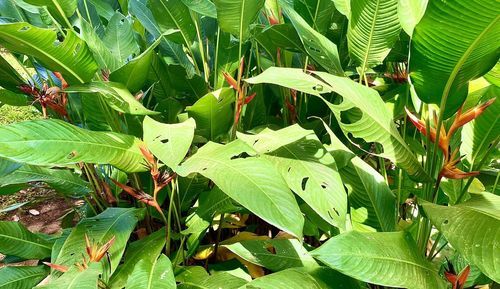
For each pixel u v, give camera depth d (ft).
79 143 2.81
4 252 3.52
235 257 3.94
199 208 3.61
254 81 2.92
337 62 4.00
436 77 2.52
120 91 3.41
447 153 2.76
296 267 2.93
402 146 2.87
